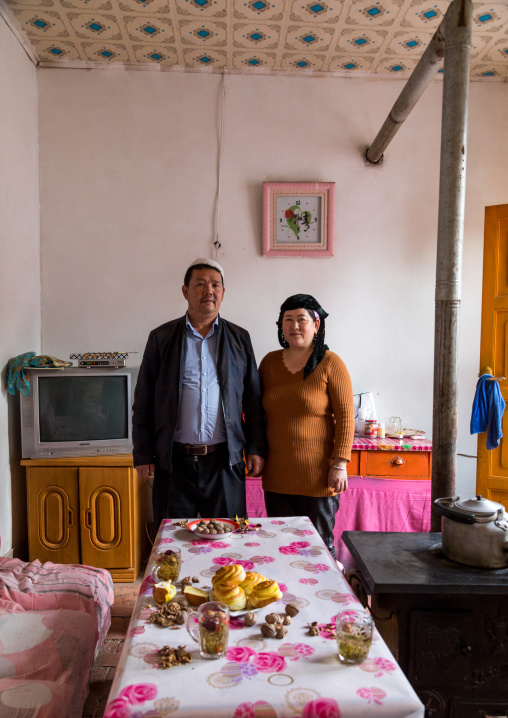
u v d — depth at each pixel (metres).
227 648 0.99
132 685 0.87
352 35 2.89
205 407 2.09
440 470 1.96
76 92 3.22
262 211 3.29
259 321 3.34
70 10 2.67
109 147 3.25
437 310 1.97
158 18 2.74
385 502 2.75
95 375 2.79
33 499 2.78
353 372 3.39
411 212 3.36
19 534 2.94
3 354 2.72
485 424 2.78
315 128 3.31
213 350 2.15
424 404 3.41
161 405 2.11
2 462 2.72
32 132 3.14
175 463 2.09
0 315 2.67
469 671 1.33
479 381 2.78
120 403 2.82
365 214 3.35
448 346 1.95
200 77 3.27
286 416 2.08
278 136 3.30
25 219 3.03
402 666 1.33
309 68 3.26
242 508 2.14
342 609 1.13
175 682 0.88
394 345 3.39
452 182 1.92
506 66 3.21
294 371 2.11
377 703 0.84
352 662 0.94
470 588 1.28
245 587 1.16
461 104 1.91
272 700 0.84
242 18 2.74
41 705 1.28
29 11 2.68
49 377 2.75
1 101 2.68
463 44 1.89
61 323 3.27
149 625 1.08
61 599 1.83
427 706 1.34
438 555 1.48
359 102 3.32
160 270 3.29
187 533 1.60
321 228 3.29
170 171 3.28
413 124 3.34
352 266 3.35
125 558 2.80
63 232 3.25
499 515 1.40
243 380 2.21
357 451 2.93
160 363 2.15
